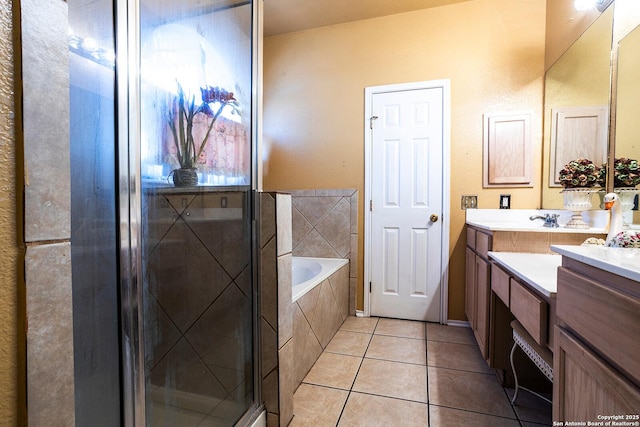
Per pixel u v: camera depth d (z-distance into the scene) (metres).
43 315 0.44
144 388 0.83
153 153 0.86
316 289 2.09
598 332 0.71
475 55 2.55
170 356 0.93
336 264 2.68
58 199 0.46
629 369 0.60
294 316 1.75
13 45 0.40
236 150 1.27
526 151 2.44
